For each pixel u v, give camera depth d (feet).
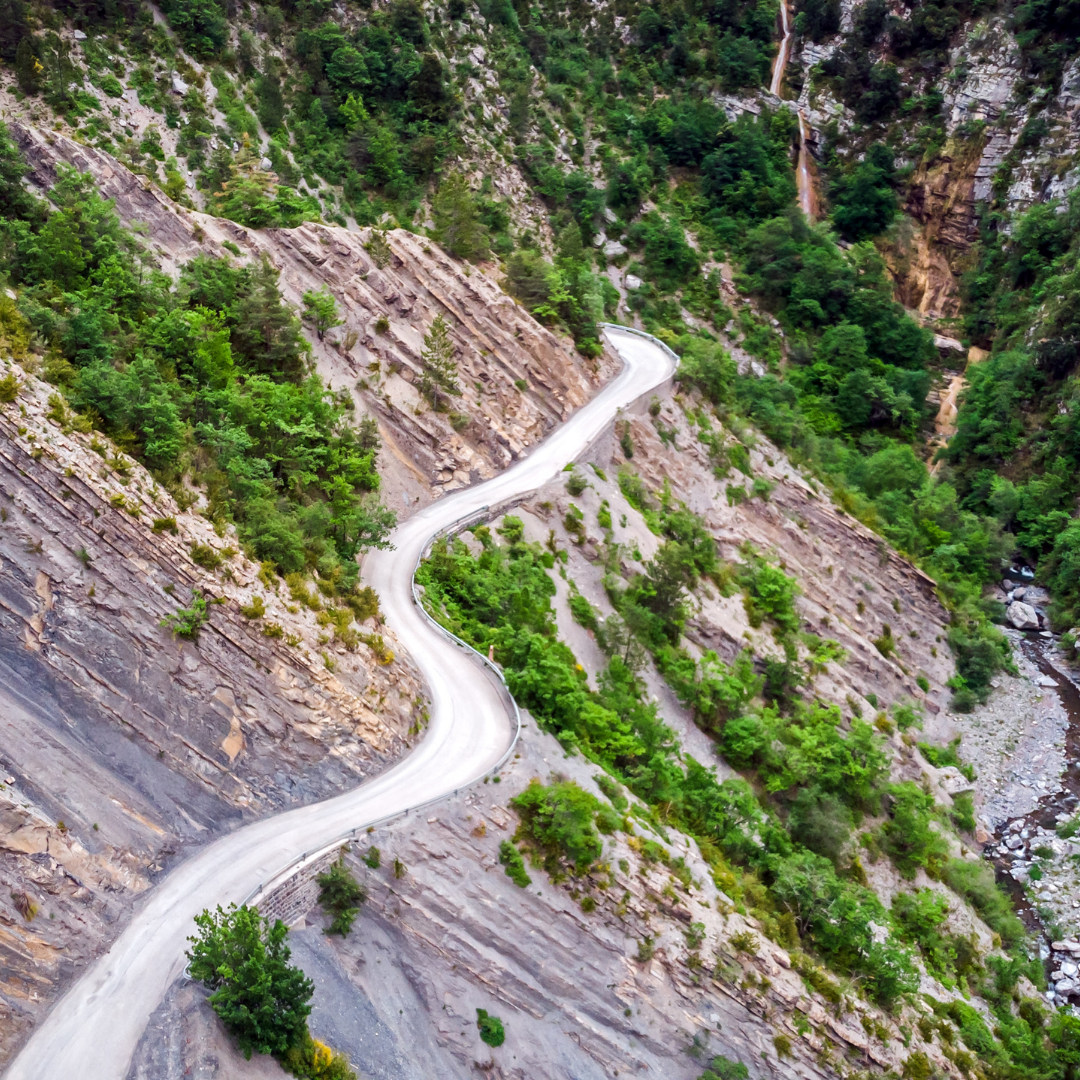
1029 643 310.04
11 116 259.80
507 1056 129.80
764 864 173.68
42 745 123.54
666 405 285.23
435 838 136.56
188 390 176.86
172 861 127.24
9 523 127.54
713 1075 138.62
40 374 141.90
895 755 242.37
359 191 321.93
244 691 137.28
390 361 236.84
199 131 293.43
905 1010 164.96
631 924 142.61
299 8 361.92
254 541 149.48
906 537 317.22
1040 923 214.07
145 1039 105.09
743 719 208.13
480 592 188.44
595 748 167.63
